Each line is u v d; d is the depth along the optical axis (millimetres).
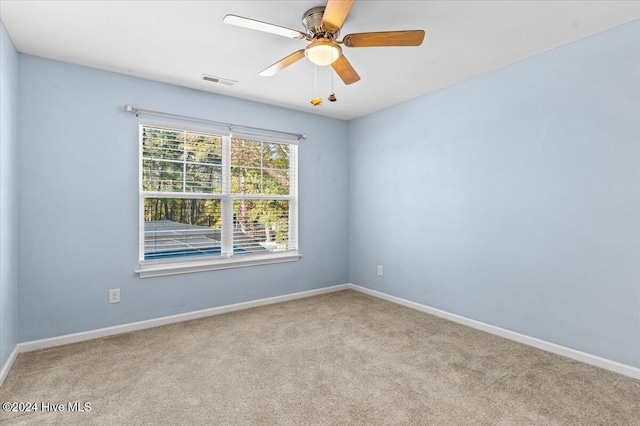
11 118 2416
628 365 2246
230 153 3707
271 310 3697
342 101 3848
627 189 2246
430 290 3586
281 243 4113
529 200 2758
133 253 3105
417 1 1991
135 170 3117
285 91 3512
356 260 4570
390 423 1767
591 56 2400
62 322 2785
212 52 2645
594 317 2398
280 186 4105
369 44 2027
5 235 2270
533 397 2004
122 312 3055
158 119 3230
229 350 2660
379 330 3094
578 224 2475
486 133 3061
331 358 2521
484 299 3086
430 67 2930
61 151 2787
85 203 2887
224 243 3682
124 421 1783
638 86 2195
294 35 1996
